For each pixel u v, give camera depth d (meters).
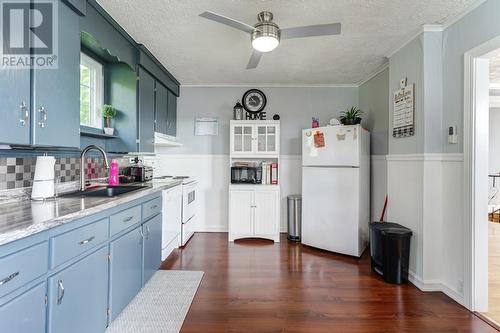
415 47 2.58
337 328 1.92
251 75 3.91
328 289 2.48
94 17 2.06
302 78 4.04
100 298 1.67
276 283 2.60
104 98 2.82
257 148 4.10
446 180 2.39
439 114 2.44
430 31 2.44
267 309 2.15
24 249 1.11
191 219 4.07
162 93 3.65
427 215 2.44
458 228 2.27
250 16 2.28
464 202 2.18
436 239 2.45
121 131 2.86
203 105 4.44
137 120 2.86
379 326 1.94
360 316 2.06
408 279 2.65
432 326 1.94
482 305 2.12
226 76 3.96
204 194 4.46
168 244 3.04
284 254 3.41
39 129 1.49
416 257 2.54
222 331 1.87
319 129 3.60
